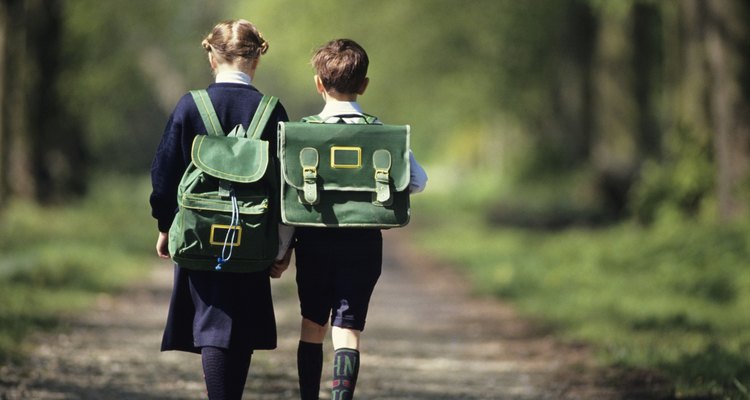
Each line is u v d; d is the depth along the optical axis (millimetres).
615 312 40219
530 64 114438
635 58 92062
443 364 29031
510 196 119000
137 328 34250
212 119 15578
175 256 15172
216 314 15461
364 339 33875
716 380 23703
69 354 27797
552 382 25891
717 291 45188
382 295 49750
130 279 50906
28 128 82188
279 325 36438
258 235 15141
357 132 15695
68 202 89812
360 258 16234
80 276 46594
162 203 15609
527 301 45531
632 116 91750
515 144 155875
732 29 52938
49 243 60031
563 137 114438
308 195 15375
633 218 68750
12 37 71875
